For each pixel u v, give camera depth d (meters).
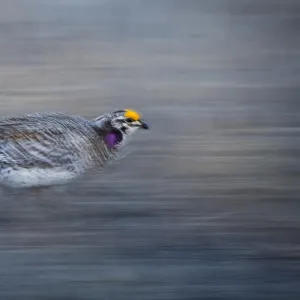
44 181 14.09
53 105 20.58
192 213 14.28
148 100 21.19
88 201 14.66
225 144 17.84
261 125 19.22
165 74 23.72
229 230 13.65
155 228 13.71
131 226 13.78
